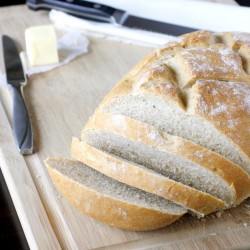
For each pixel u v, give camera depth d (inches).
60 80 29.2
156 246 20.8
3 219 25.5
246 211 22.0
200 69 21.8
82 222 21.5
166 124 21.6
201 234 21.2
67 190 21.3
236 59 22.5
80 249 20.6
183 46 23.9
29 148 24.3
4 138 25.1
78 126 26.2
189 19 32.1
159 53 23.7
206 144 21.3
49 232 21.1
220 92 21.2
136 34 31.9
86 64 30.5
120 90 22.0
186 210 20.9
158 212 20.3
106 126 21.3
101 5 33.2
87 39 32.3
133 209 20.3
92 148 21.0
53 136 25.5
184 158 20.6
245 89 21.6
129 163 20.5
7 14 34.2
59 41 31.8
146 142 20.7
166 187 20.1
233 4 35.2
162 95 21.2
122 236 21.0
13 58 30.1
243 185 21.1
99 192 20.5
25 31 30.9
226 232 21.3
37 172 23.7
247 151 20.9
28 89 28.4
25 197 22.5
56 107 27.3
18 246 24.5
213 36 24.6
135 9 33.0
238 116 21.0
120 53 31.5
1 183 27.3
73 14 33.5
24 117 25.8
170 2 32.5
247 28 30.8
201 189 21.4
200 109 20.9
